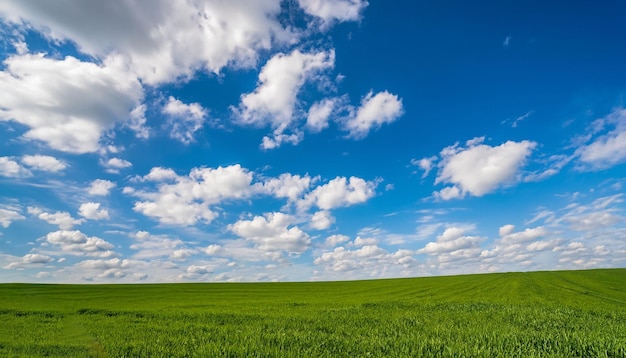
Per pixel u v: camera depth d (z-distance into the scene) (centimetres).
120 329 1728
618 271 8331
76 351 1234
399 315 2200
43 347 1313
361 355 1094
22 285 6694
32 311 2780
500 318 1938
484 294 4650
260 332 1504
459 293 4931
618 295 4391
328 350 1158
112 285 7238
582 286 5678
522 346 1180
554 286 5694
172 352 1151
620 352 1091
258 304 3588
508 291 4994
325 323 1852
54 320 2283
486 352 1079
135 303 3931
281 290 6306
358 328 1648
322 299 4406
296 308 3000
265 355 1073
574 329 1539
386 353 1136
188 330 1652
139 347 1225
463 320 1888
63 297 4806
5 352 1237
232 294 5453
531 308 2559
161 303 3909
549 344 1223
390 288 6378
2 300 4219
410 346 1196
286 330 1598
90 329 1752
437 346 1174
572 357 1070
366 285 7338
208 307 3244
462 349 1127
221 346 1190
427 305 2942
